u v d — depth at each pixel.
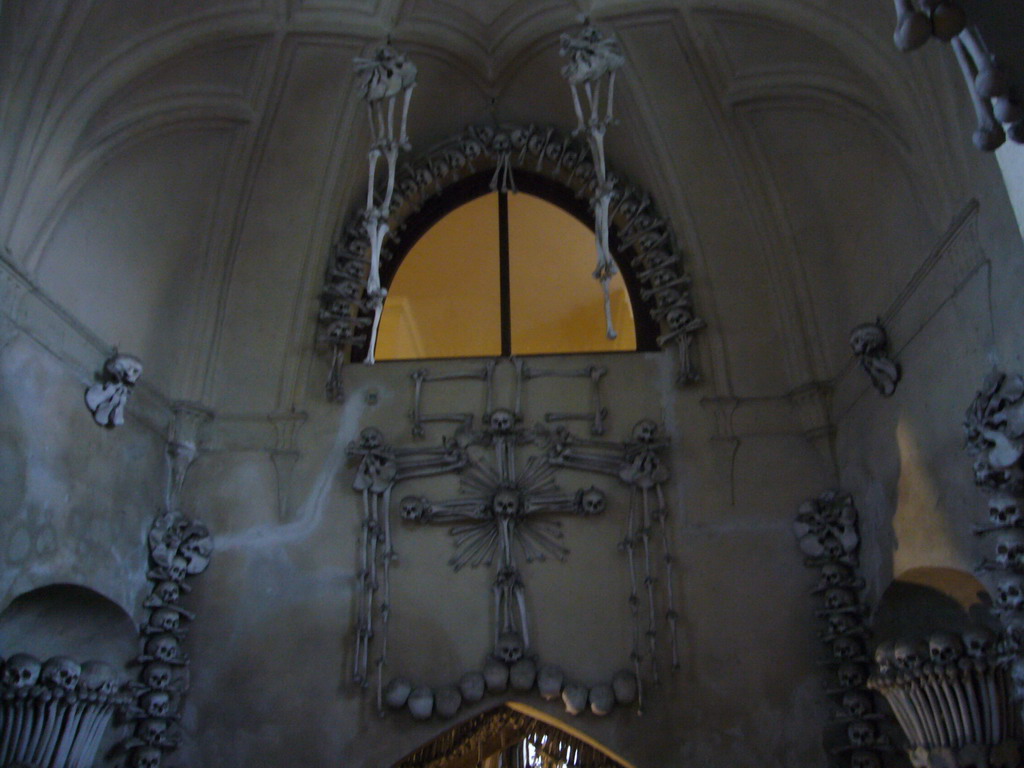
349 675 7.11
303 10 7.39
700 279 8.20
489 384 8.07
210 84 7.42
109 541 6.69
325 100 7.95
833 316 7.73
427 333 8.57
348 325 8.13
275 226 8.20
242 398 8.02
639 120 8.19
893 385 6.55
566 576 7.42
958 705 5.42
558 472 7.75
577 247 8.84
